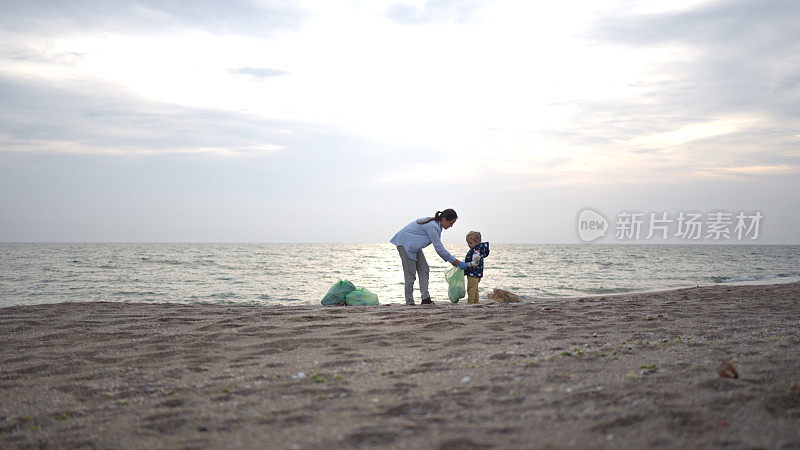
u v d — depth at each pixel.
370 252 88.56
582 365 3.64
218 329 5.97
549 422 2.41
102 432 2.60
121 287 20.97
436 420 2.49
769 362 3.69
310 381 3.42
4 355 4.85
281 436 2.36
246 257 56.41
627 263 41.38
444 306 8.11
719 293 10.09
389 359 4.08
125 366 4.26
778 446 2.08
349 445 2.20
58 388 3.62
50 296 17.97
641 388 2.96
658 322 6.00
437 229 8.61
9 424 2.84
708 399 2.72
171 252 74.50
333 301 9.31
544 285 20.08
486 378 3.31
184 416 2.78
